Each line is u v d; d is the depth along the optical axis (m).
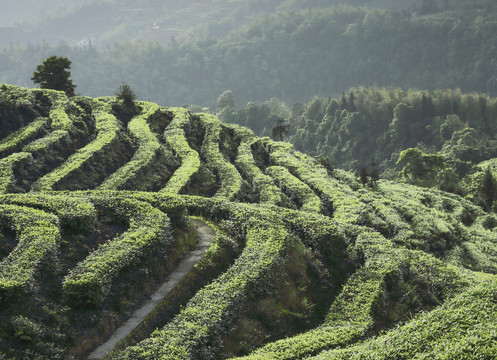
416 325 14.81
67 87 59.81
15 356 15.16
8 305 16.97
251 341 18.30
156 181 41.72
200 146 55.28
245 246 24.38
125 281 19.83
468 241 47.59
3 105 44.41
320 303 22.06
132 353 15.63
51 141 41.47
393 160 154.75
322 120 189.88
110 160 43.12
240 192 41.72
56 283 18.91
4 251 20.78
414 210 49.31
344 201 41.50
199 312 18.02
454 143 144.88
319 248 25.41
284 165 53.03
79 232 23.05
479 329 13.70
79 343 16.72
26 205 25.02
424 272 24.45
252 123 196.75
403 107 166.50
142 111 58.38
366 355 14.09
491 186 73.06
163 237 22.94
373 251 25.84
